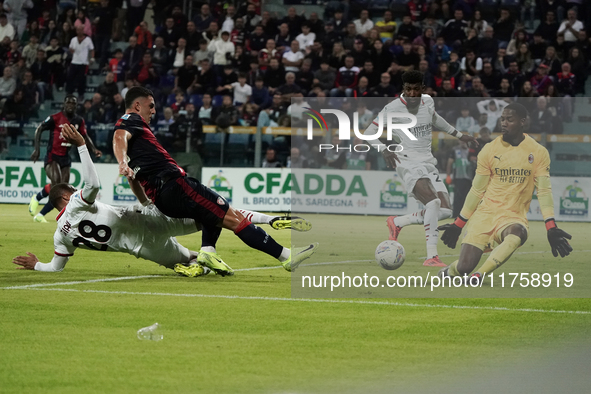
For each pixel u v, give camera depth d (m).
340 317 9.51
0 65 41.62
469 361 7.35
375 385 6.45
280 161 34.06
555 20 40.41
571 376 6.86
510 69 36.66
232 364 7.04
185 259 13.39
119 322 8.91
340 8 41.94
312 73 37.66
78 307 9.84
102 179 34.12
